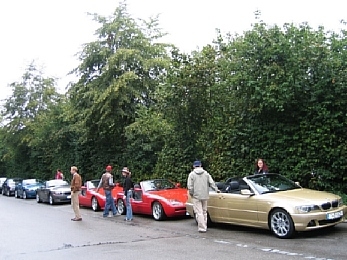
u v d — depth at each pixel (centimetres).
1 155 4784
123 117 2486
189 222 1361
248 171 1541
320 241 918
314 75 1337
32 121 4122
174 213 1404
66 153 3247
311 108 1333
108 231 1249
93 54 2583
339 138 1305
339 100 1290
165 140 2066
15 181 3453
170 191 1518
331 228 1065
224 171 1658
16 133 4206
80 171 2992
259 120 1494
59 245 1043
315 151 1342
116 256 878
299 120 1392
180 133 1875
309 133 1353
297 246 882
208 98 1716
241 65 1426
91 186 1992
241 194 1102
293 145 1402
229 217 1135
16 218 1675
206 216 1170
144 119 2194
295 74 1318
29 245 1059
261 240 977
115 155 2647
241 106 1522
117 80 2422
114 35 2603
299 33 1360
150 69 2511
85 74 2645
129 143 2492
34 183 3042
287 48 1325
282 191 1073
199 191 1147
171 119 1845
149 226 1326
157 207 1452
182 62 1744
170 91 1745
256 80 1379
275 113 1423
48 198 2394
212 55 1716
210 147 1770
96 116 2502
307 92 1347
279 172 1438
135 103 2497
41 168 3812
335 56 1310
